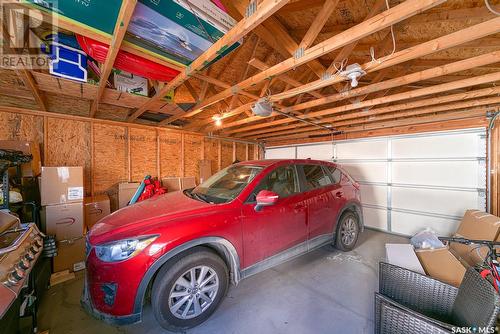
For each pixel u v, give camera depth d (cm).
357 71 216
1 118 343
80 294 243
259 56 350
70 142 410
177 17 178
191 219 194
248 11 156
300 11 239
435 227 448
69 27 179
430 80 318
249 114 425
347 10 230
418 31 238
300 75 364
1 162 214
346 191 366
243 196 235
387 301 153
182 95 374
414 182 478
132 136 495
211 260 199
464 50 260
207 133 633
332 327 196
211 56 209
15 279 132
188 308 187
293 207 271
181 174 579
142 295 169
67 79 260
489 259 177
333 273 295
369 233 507
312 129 559
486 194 390
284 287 259
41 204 286
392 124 474
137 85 328
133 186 464
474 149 403
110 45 198
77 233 306
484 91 273
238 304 226
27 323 194
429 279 184
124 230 177
